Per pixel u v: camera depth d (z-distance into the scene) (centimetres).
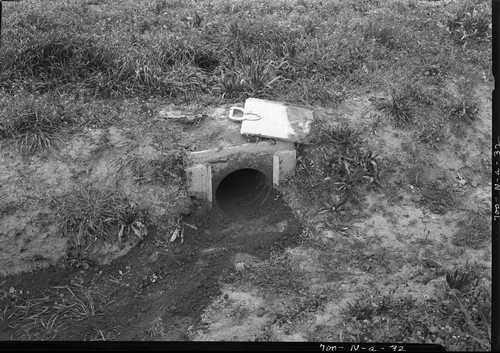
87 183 386
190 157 398
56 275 374
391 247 386
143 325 353
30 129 396
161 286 373
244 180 451
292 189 413
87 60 445
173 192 393
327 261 379
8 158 386
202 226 403
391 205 407
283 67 457
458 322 333
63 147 393
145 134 405
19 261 374
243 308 357
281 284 369
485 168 434
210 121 417
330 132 418
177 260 382
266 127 409
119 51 452
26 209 375
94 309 361
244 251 393
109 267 379
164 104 428
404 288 360
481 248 389
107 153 395
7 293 366
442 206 412
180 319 356
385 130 432
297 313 350
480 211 412
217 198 430
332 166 410
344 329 338
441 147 434
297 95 437
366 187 410
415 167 423
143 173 393
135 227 381
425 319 336
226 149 403
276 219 410
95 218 376
